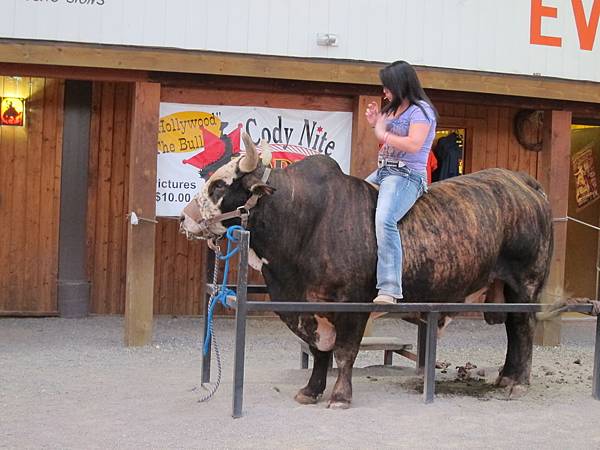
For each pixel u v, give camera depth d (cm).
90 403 620
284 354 866
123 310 1078
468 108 1147
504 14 935
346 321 598
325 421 570
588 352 942
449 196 641
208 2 853
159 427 551
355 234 593
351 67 885
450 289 626
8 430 541
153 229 867
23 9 820
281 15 871
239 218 591
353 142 923
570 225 1324
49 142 1048
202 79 875
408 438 538
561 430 570
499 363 852
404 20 904
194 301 1103
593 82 967
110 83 1065
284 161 914
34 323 1009
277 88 896
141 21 841
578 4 960
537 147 1162
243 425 556
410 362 848
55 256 1054
